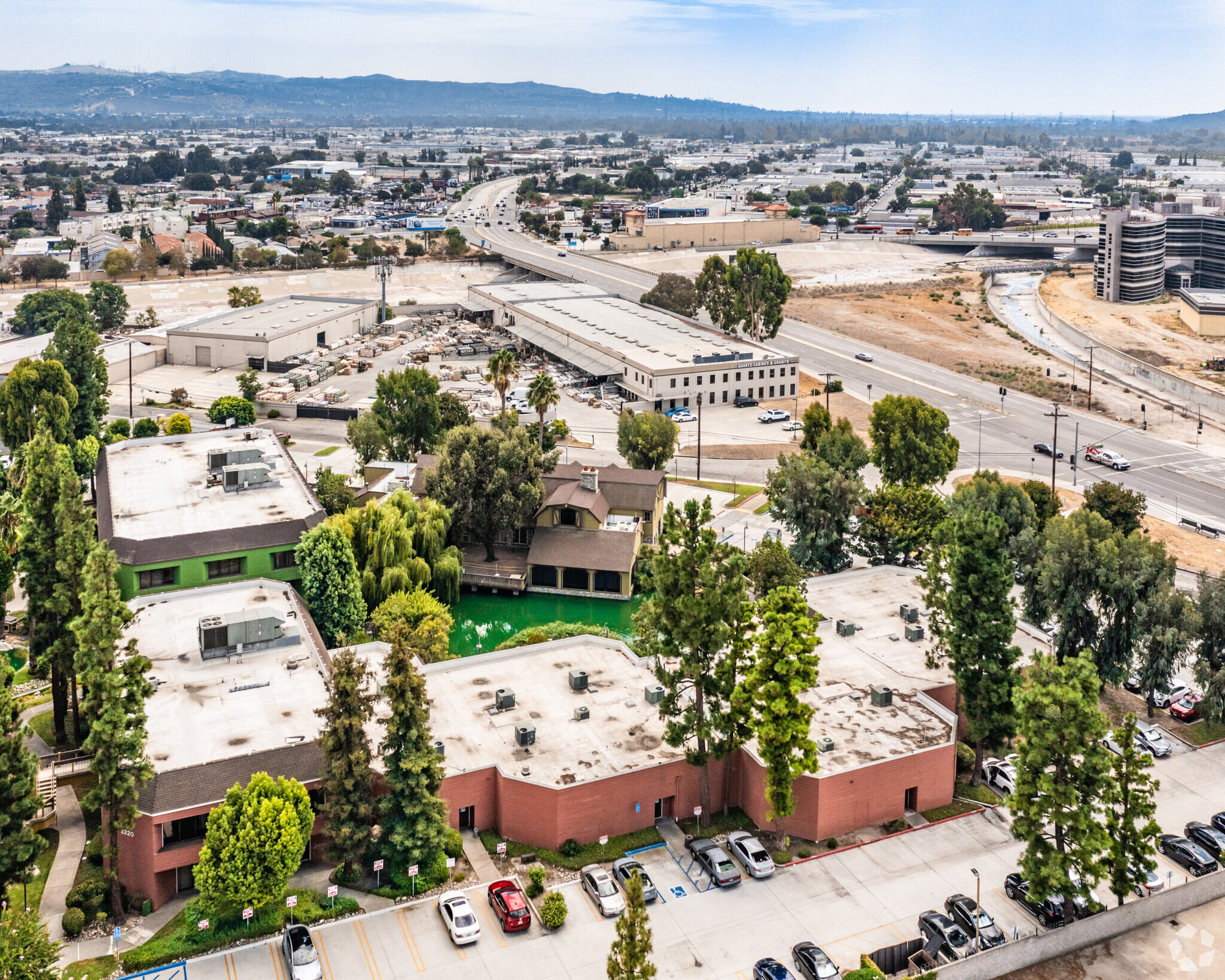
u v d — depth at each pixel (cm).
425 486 13388
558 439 18862
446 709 8700
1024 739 7194
